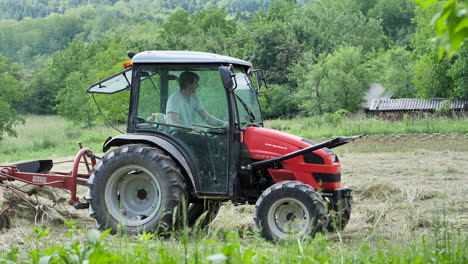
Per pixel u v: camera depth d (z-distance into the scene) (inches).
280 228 435.8
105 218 454.9
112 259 225.5
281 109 3166.8
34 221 498.9
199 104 455.5
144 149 446.6
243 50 3868.1
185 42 4507.9
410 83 3107.8
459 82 2378.2
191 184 457.4
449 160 1002.7
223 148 450.9
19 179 497.0
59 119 3031.5
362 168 906.7
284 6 6697.8
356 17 5423.2
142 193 459.2
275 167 464.4
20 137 1919.3
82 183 509.4
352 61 2952.8
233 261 234.5
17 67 3996.1
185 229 249.0
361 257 283.1
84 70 4005.9
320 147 446.0
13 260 263.4
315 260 261.0
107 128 2126.0
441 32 143.6
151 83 463.8
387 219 510.3
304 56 3324.3
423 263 270.2
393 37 5999.0
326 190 456.4
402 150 1219.2
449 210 530.0
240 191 466.6
